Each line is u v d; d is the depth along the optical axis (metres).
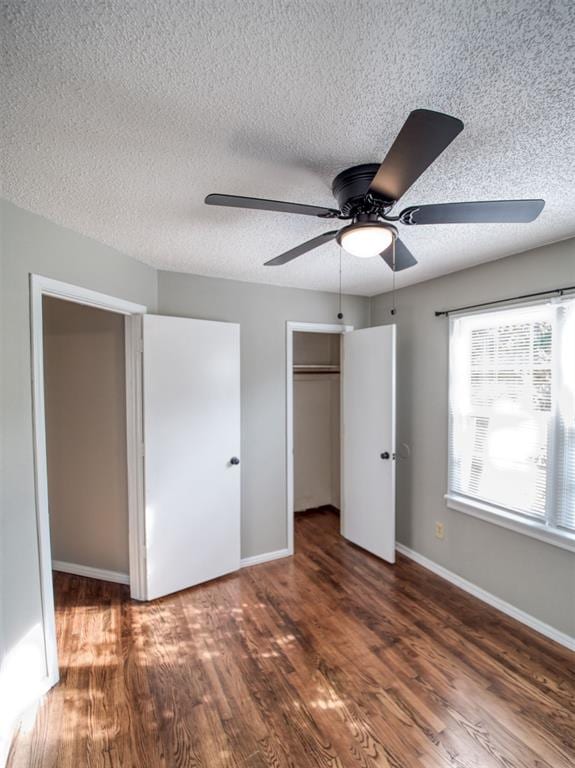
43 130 1.20
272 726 1.64
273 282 3.16
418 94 1.05
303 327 3.39
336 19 0.83
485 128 1.20
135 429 2.62
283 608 2.52
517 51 0.91
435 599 2.62
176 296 2.84
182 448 2.72
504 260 2.47
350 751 1.53
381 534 3.23
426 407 3.09
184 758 1.50
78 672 1.95
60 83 1.00
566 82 1.00
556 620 2.19
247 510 3.15
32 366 1.78
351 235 1.35
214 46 0.90
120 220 1.90
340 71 0.97
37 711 1.72
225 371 2.92
